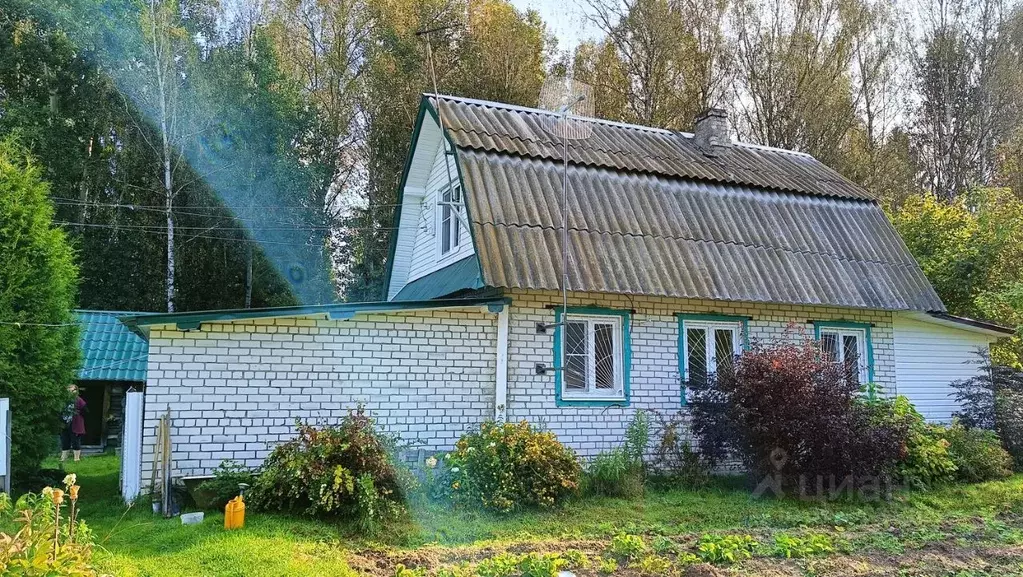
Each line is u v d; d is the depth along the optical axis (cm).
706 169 1507
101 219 2747
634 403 1235
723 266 1297
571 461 993
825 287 1359
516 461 944
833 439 1030
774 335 1363
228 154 2766
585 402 1202
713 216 1396
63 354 1068
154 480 900
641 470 1105
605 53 3169
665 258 1261
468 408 1124
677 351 1281
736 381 1095
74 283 1138
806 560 727
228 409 992
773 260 1360
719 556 719
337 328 1063
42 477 1060
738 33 3197
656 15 3084
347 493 818
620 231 1271
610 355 1250
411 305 1080
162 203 2772
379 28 3148
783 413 1043
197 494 877
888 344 1481
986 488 1151
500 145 1316
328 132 3062
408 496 876
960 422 1427
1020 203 2105
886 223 1582
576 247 1207
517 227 1190
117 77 2727
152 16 2639
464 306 1120
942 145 3369
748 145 1792
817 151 3116
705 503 1004
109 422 1914
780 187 1516
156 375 966
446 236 1540
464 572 644
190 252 2767
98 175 2778
